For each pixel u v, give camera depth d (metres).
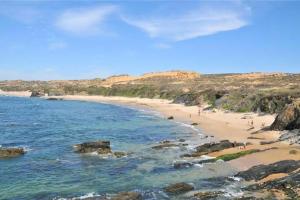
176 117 91.75
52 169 40.81
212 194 30.28
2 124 81.44
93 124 81.12
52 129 73.19
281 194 28.86
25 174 38.84
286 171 33.88
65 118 94.75
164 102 141.88
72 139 60.94
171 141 56.31
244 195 29.77
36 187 34.41
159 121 85.06
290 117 54.78
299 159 38.06
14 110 120.69
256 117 76.69
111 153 47.97
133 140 59.31
